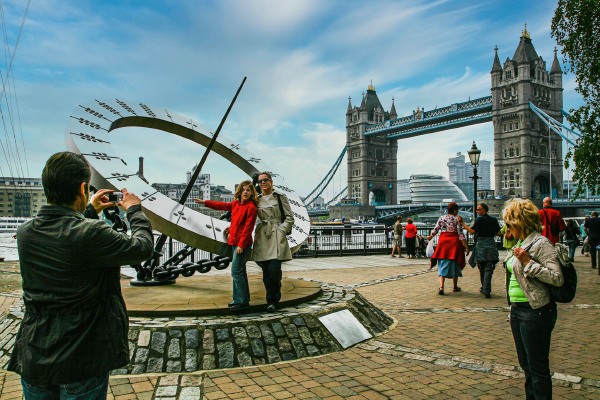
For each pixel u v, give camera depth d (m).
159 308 5.76
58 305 2.32
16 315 5.79
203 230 6.50
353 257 20.66
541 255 3.71
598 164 13.65
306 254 20.48
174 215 6.43
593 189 14.10
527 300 3.78
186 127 9.26
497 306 8.91
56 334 2.29
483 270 10.28
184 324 5.29
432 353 5.72
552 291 3.64
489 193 120.31
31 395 2.37
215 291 7.10
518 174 127.19
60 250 2.33
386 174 187.00
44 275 2.34
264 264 6.16
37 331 2.31
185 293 6.91
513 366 5.25
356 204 151.25
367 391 4.48
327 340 5.83
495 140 133.25
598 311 8.45
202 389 4.43
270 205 6.18
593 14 13.02
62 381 2.27
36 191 139.62
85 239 2.35
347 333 6.15
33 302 2.35
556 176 131.62
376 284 11.96
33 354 2.28
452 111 144.50
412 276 13.67
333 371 5.02
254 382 4.64
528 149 125.50
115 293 2.58
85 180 2.60
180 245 18.77
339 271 14.91
